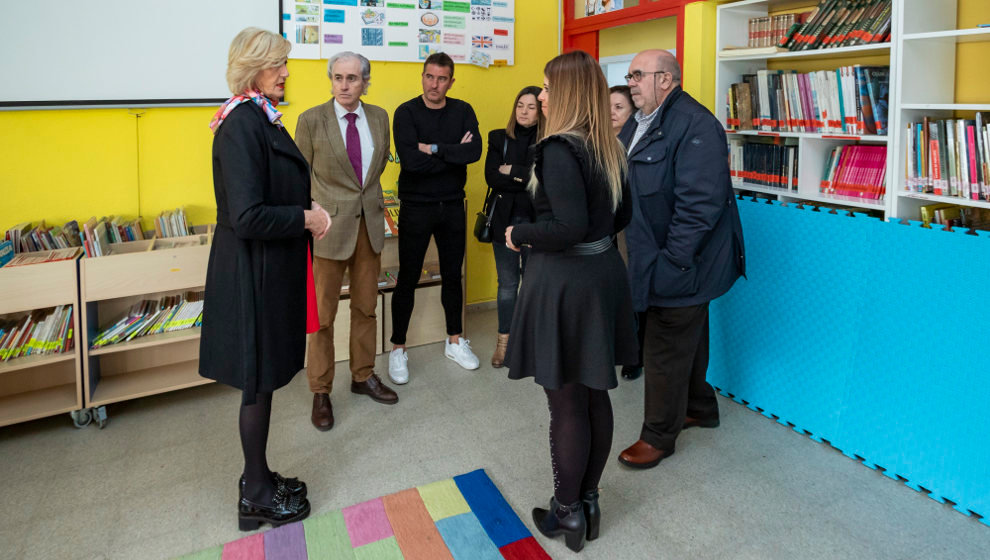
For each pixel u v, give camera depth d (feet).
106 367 10.28
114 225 10.04
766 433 9.11
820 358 8.70
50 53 9.73
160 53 10.49
